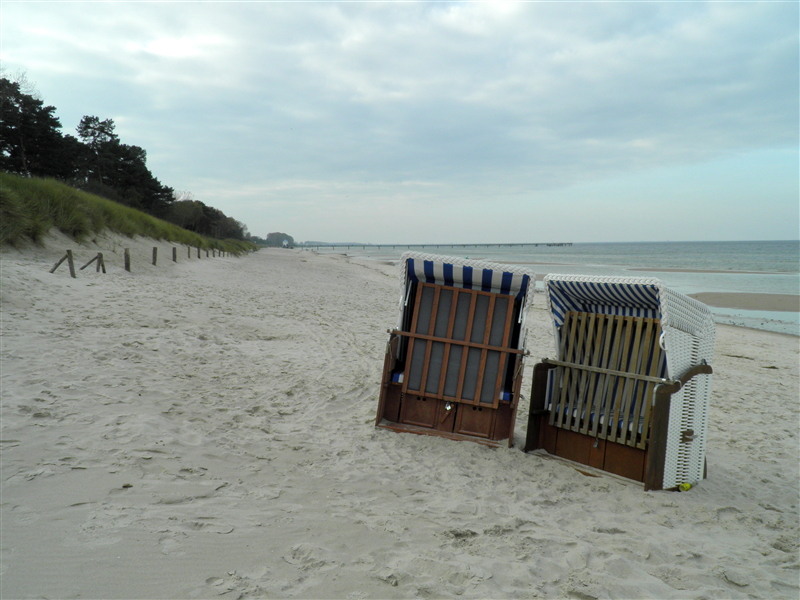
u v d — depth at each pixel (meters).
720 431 7.11
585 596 2.98
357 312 15.45
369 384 7.71
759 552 3.79
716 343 14.88
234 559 2.97
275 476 4.34
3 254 13.01
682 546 3.77
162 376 6.74
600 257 97.00
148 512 3.34
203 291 15.42
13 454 3.89
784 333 17.36
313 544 3.26
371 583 2.90
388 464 4.96
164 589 2.62
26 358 6.44
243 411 6.00
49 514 3.15
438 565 3.15
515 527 3.85
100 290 11.91
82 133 54.19
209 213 85.12
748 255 100.69
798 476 5.60
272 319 12.25
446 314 5.89
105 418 4.91
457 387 5.85
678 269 53.88
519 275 5.55
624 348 5.02
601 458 5.22
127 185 56.25
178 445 4.58
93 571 2.67
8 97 39.41
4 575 2.55
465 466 5.12
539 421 5.67
